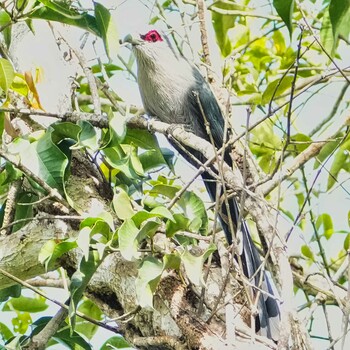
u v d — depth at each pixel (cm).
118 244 716
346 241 1139
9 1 944
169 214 695
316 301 803
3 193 1031
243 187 718
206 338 719
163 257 718
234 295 735
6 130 892
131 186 902
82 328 1045
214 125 1141
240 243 718
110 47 810
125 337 768
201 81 1135
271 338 786
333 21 672
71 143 848
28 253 833
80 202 835
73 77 944
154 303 745
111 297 788
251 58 1306
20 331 1133
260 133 1149
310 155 955
